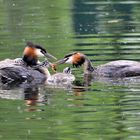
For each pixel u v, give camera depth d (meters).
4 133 14.10
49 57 21.23
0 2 36.97
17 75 19.97
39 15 32.03
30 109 15.96
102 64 20.98
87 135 13.87
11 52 23.11
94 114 15.37
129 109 15.65
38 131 14.16
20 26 28.98
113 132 13.98
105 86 18.44
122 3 35.66
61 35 26.64
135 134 13.83
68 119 14.99
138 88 17.97
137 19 30.23
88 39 25.55
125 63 20.12
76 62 21.16
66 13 32.59
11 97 17.44
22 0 37.75
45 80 19.97
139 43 24.31
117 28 27.89
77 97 17.06
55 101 16.73
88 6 34.97
